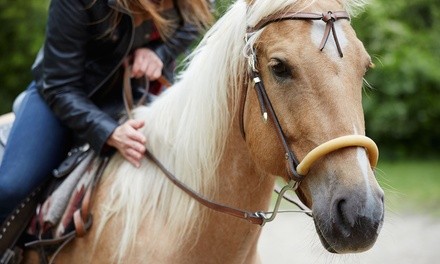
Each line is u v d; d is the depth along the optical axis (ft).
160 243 7.87
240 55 7.51
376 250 22.26
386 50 39.75
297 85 6.76
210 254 7.91
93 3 8.41
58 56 8.54
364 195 6.36
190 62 8.40
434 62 40.29
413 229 24.56
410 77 39.06
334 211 6.48
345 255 7.65
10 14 39.91
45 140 8.80
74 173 8.57
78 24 8.47
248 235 7.88
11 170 8.66
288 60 6.78
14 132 8.85
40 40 40.14
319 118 6.64
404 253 21.71
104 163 8.48
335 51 6.74
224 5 8.59
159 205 8.04
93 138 8.36
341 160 6.55
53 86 8.58
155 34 9.23
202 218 7.84
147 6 8.53
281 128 6.93
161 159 8.18
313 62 6.71
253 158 7.38
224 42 7.68
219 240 7.87
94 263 8.16
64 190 8.46
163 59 9.30
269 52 6.98
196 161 7.89
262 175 7.73
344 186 6.45
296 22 6.93
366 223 6.32
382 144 40.45
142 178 8.17
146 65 9.07
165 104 8.38
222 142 7.78
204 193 7.88
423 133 40.11
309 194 6.91
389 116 39.04
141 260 7.85
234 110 7.66
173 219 7.91
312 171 6.75
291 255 21.79
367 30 39.83
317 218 6.66
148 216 8.02
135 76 9.09
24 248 8.89
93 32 8.71
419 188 30.83
